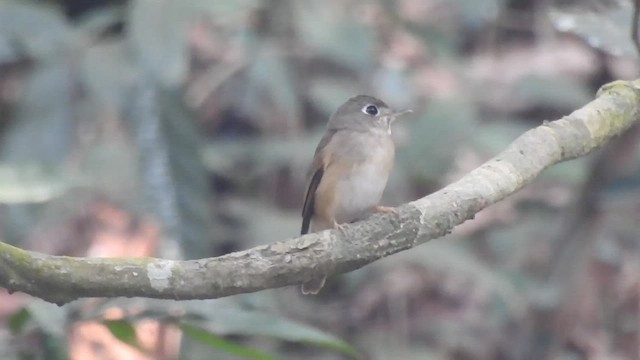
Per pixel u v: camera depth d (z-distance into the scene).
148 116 9.18
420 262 10.91
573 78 14.46
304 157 12.38
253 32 11.63
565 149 6.07
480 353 12.38
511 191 5.79
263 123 13.34
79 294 4.74
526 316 11.78
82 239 11.08
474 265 10.98
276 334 6.06
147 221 11.32
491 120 13.75
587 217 11.01
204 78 12.87
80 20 10.58
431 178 10.64
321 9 11.30
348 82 12.97
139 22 8.45
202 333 6.03
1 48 9.09
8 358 6.33
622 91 6.48
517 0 14.92
